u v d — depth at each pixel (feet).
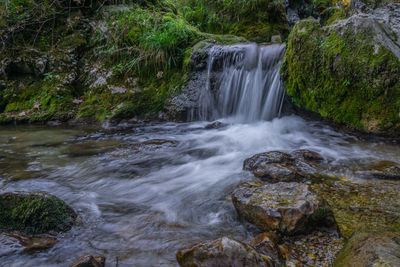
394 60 11.73
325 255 5.65
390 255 4.46
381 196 7.97
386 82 11.83
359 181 9.05
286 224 6.22
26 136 15.38
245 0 24.95
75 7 21.17
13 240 6.17
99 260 5.73
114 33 20.21
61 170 10.91
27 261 5.84
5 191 6.75
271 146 13.44
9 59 19.26
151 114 18.10
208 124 17.29
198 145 13.84
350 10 17.30
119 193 9.18
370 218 6.92
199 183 9.79
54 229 6.68
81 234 6.79
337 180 9.19
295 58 14.01
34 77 19.74
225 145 13.79
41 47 20.02
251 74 17.04
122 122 17.80
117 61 19.72
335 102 13.16
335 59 12.73
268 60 16.58
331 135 14.06
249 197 7.25
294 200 6.64
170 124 17.60
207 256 5.22
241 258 5.05
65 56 19.79
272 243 5.81
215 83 17.83
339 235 6.26
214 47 17.93
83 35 20.74
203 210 7.98
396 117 11.83
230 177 10.09
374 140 12.69
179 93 18.06
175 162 11.80
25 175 10.39
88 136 15.46
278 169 9.26
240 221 7.24
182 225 7.25
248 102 17.37
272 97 16.49
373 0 15.81
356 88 12.50
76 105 18.78
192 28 20.93
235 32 24.68
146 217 7.65
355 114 12.70
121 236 6.77
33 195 6.74
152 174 10.67
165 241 6.57
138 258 5.99
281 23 26.17
